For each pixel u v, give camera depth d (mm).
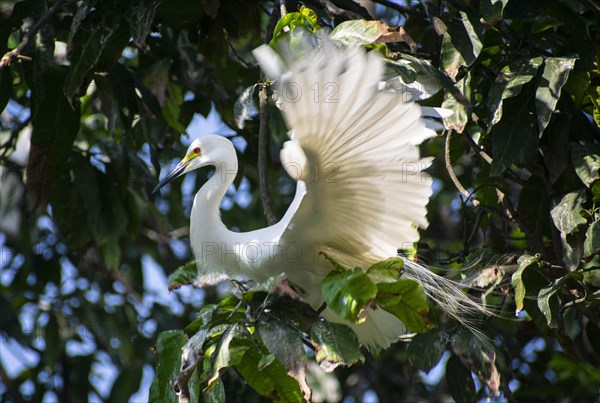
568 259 6656
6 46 8125
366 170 5484
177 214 11398
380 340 6918
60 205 9477
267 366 5867
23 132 11766
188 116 10297
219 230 6781
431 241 10930
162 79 9359
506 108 6801
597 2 7559
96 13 8016
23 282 11922
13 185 11625
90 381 12047
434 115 6605
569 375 10281
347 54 5016
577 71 7180
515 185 10547
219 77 9992
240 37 9242
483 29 6715
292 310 5637
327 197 5637
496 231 9219
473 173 8477
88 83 8219
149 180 9891
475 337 6855
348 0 8086
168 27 9375
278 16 7668
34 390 11953
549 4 7273
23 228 11625
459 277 7855
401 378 11812
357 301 5336
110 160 9750
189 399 5633
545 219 7195
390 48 7719
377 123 5242
